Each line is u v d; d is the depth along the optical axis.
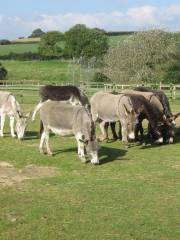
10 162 12.79
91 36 101.12
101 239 7.09
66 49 104.00
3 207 8.62
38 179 10.83
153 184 10.36
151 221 7.86
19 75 74.50
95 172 11.52
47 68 82.50
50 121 12.94
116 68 52.34
